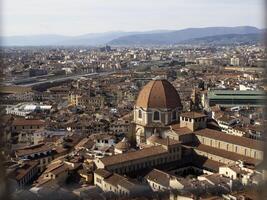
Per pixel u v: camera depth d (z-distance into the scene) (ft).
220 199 315.58
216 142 536.01
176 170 506.07
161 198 357.20
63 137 631.97
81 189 379.76
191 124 577.02
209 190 349.00
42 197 336.29
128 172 473.67
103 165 454.40
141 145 581.53
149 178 422.41
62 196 350.84
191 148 546.26
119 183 390.42
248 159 472.85
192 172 517.55
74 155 517.14
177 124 618.44
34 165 481.05
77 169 464.24
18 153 508.53
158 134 578.66
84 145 568.41
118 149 532.32
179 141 539.70
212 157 520.01
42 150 534.78
